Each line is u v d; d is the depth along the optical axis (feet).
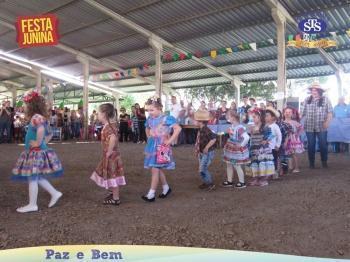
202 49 56.13
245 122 38.47
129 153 33.96
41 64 76.79
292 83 76.69
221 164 26.53
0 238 10.92
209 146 17.60
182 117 46.39
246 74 63.67
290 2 39.37
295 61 54.19
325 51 49.14
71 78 82.28
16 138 52.95
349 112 35.76
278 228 11.76
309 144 23.98
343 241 10.62
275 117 19.16
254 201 15.23
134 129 50.72
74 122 63.26
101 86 85.81
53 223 12.35
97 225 12.13
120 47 61.36
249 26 45.96
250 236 11.10
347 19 40.32
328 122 23.58
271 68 59.31
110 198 15.08
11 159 29.04
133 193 17.06
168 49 57.67
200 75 68.03
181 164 26.55
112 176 14.53
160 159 15.14
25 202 15.23
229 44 52.65
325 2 38.17
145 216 13.15
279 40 39.81
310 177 20.56
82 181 19.80
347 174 21.47
